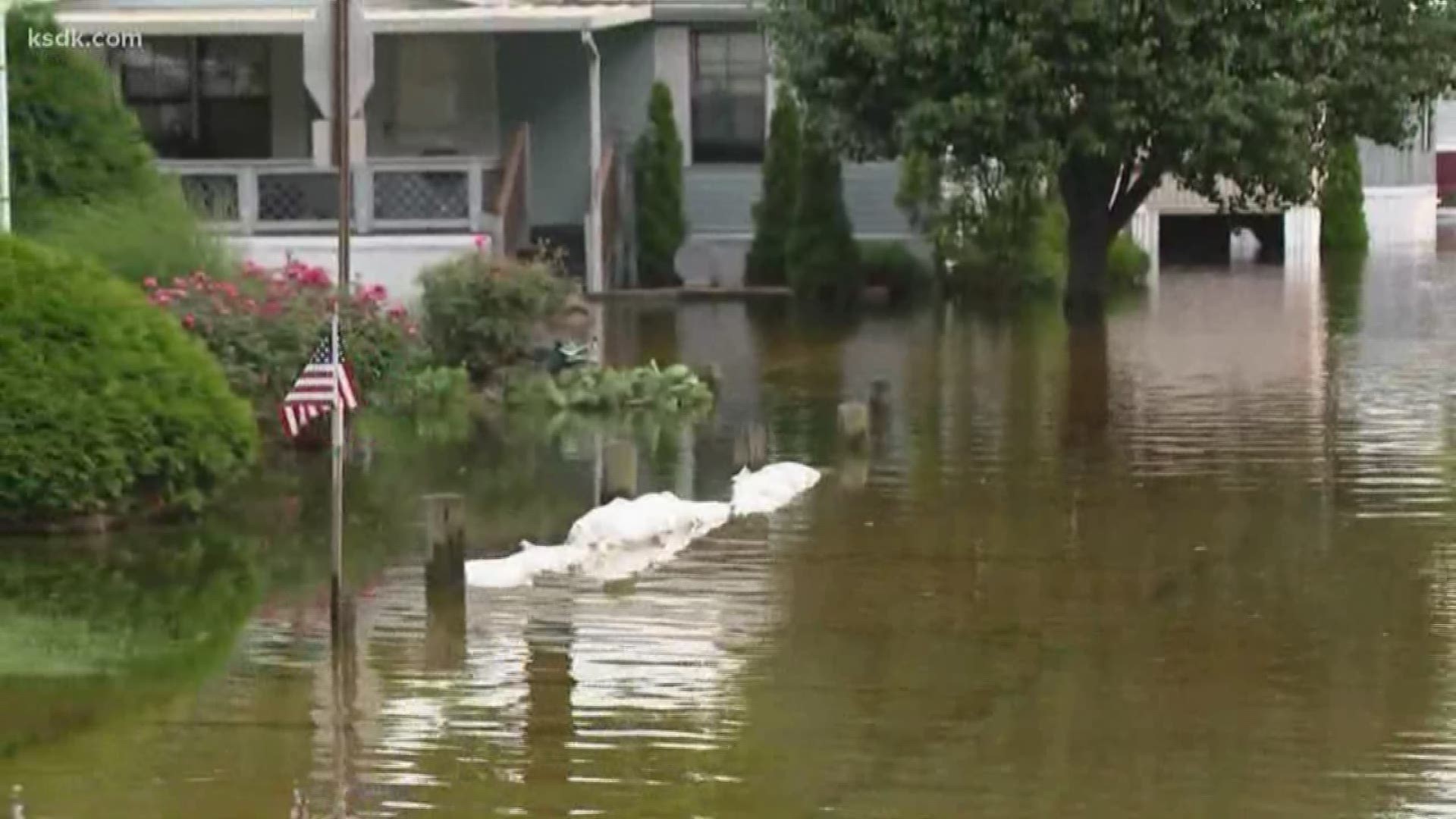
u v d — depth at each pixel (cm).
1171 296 5100
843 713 1702
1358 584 2108
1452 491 2555
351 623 1936
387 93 5031
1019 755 1597
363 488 2594
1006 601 2045
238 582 2117
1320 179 4791
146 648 1888
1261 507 2473
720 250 5353
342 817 1475
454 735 1650
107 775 1561
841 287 5019
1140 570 2170
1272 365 3738
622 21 4806
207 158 4916
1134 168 4744
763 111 5400
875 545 2283
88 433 2266
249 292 2942
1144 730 1655
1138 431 3006
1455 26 4459
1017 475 2670
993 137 4341
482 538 2331
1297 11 4291
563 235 5184
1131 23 4234
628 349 4022
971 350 3997
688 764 1584
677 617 1989
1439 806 1484
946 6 4309
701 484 2631
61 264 2341
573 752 1608
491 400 3281
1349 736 1638
